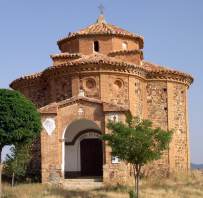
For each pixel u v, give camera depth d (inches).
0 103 1155.3
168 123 1563.7
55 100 1507.1
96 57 1518.2
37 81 1628.9
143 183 1334.9
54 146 1347.2
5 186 1312.7
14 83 1683.1
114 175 1304.1
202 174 1585.9
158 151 1110.4
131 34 1674.5
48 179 1332.4
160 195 1164.5
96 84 1460.4
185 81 1625.2
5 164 1407.5
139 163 1105.4
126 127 1102.4
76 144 1526.8
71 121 1363.2
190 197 1167.0
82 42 1651.1
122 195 1151.0
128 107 1470.2
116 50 1631.4
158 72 1571.1
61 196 1144.2
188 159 1610.5
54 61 1585.9
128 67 1476.4
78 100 1366.9
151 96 1572.3
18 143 1207.6
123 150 1096.2
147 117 1562.5
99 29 1673.2
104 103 1346.0
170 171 1531.7
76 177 1469.0
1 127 1154.0
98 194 1159.0
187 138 1614.2
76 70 1470.2
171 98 1579.7
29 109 1182.9
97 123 1348.4
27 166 1551.4
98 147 1518.2
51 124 1357.0
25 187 1278.3
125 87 1478.8
